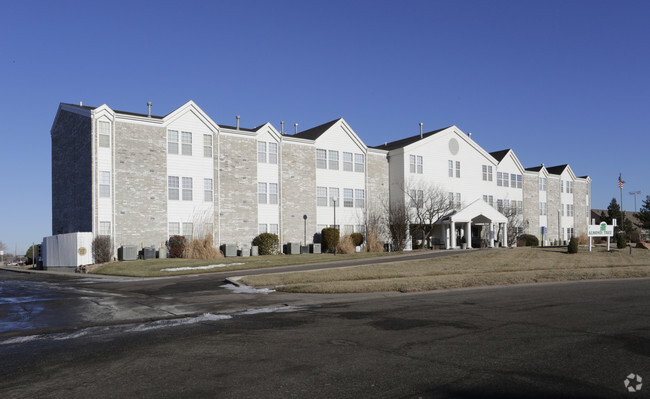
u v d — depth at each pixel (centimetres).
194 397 582
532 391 590
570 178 6900
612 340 865
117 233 3369
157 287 1973
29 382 657
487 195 5528
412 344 852
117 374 687
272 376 664
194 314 1261
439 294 1606
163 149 3597
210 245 3497
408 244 4716
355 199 4697
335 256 3531
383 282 1830
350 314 1203
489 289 1752
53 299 1634
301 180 4331
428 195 4828
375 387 610
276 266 2784
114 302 1527
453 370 682
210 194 3809
